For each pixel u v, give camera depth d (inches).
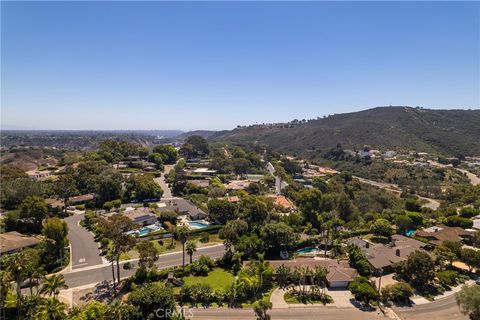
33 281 2566.4
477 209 4958.2
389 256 3230.8
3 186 4515.3
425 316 2402.8
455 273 2930.6
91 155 7308.1
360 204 5757.9
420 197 6766.7
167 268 2979.8
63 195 4621.1
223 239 3511.3
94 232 3811.5
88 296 2484.0
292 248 3627.0
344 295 2682.1
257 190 6269.7
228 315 2347.4
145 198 5383.9
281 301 2571.4
